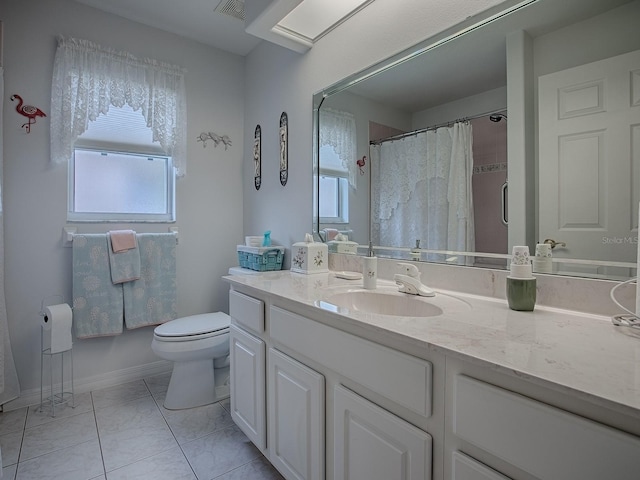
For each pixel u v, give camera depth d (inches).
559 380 21.0
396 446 32.2
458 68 49.1
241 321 60.0
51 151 77.7
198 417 72.5
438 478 29.1
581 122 37.3
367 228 64.2
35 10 76.2
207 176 100.5
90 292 80.4
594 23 36.4
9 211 74.2
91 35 82.0
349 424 37.7
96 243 81.2
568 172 38.4
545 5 40.0
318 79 74.2
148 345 91.7
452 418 27.7
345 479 38.4
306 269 68.7
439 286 51.7
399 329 31.8
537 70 40.8
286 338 47.8
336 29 69.1
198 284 99.5
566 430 21.0
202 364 78.1
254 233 100.4
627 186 34.3
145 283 87.7
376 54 60.5
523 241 42.2
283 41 72.7
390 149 59.5
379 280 60.4
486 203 46.2
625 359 24.5
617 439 19.1
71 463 57.7
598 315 35.8
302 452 45.1
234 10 83.7
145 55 89.2
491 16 44.6
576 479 20.6
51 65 77.9
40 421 70.2
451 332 30.8
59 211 80.0
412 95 55.4
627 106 34.2
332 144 71.4
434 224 52.8
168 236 91.0
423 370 29.4
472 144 47.8
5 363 72.5
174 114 92.4
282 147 86.6
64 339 72.9
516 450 23.3
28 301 76.6
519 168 42.5
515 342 28.1
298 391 45.5
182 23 89.1
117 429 67.8
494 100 45.0
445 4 50.1
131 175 91.9
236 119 105.7
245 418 59.2
